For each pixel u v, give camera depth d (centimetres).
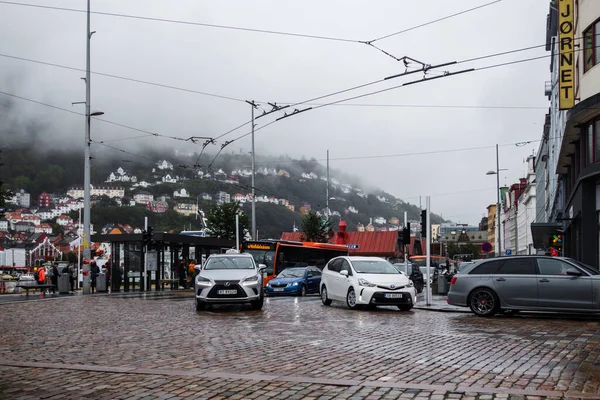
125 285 3638
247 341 1133
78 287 4750
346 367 848
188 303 2341
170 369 838
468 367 845
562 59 2492
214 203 5212
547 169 7331
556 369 826
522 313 1850
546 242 4488
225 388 710
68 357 960
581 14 2516
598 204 2600
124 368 841
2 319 1686
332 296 2134
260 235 14162
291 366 858
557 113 5134
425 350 1011
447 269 4522
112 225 17712
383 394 674
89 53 3312
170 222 18025
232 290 1867
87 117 3316
